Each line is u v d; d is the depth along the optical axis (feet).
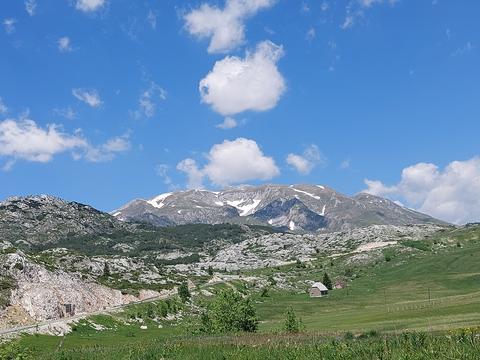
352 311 556.10
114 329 399.03
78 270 644.69
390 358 107.96
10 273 424.87
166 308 504.84
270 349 141.79
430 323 284.61
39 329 330.34
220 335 245.24
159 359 145.48
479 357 96.32
